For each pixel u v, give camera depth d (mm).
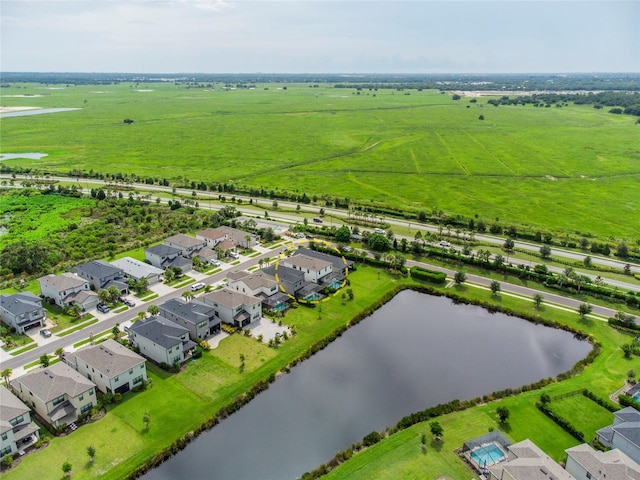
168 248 128000
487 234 154375
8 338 90000
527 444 62250
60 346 89062
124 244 141750
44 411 69562
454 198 194500
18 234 147375
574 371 85062
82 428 69188
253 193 195375
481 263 127562
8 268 120750
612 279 122250
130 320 99062
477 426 70750
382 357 90562
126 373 76188
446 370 86812
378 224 161500
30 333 93438
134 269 119188
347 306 107812
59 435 67562
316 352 91375
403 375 85188
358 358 90125
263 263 126875
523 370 87125
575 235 153625
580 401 76562
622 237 152125
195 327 90875
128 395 76500
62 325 96688
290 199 190625
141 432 68625
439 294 115812
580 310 102562
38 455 63969
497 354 92250
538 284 119188
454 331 100625
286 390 80438
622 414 67875
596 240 148875
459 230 149625
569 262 132125
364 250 138625
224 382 80250
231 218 163750
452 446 66625
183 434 68562
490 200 191750
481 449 65188
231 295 99812
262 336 94000
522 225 162000
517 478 55969
